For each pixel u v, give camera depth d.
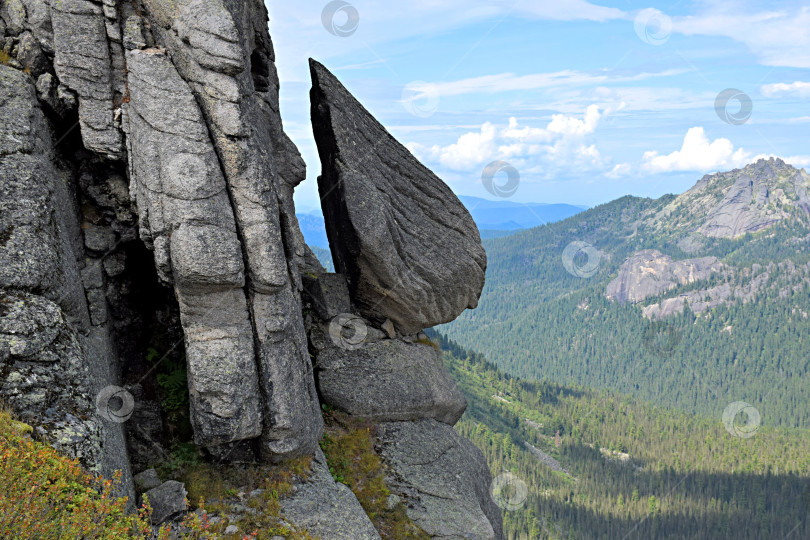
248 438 13.92
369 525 13.82
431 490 17.14
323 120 20.59
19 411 10.15
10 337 10.66
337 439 17.47
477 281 22.70
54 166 14.09
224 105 13.80
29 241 11.90
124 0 14.55
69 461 9.50
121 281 15.48
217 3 14.02
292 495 13.85
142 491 12.84
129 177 14.45
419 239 21.44
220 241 13.22
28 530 8.16
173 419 14.98
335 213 20.25
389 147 21.94
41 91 13.89
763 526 194.00
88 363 12.12
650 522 196.50
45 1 14.24
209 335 13.47
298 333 15.17
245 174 13.82
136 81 13.86
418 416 19.59
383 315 21.11
